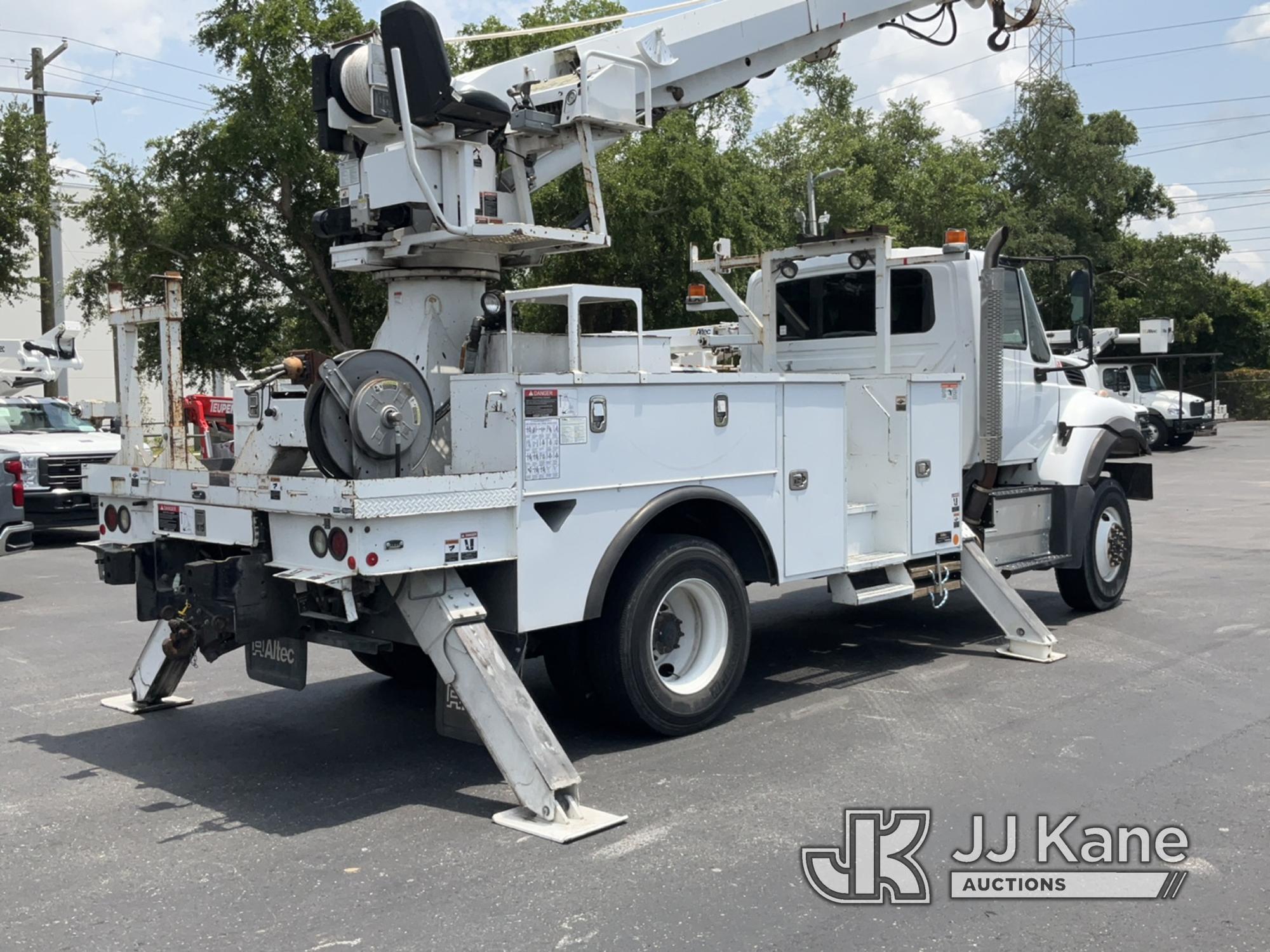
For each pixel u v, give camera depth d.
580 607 5.29
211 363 25.00
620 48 6.70
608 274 21.31
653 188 20.67
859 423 7.32
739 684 6.82
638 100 6.89
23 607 10.34
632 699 5.60
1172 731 5.85
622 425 5.45
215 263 24.09
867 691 6.80
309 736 6.12
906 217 34.12
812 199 8.16
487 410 5.12
